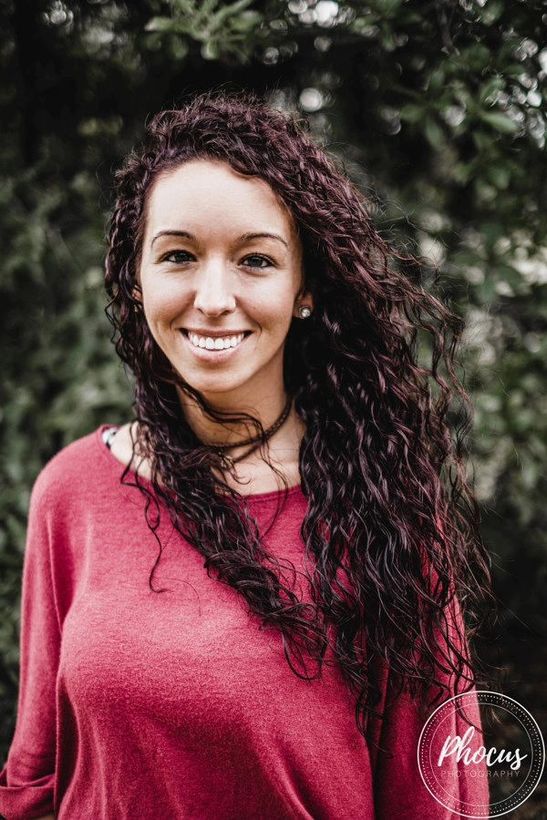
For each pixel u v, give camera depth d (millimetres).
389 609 1095
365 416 1191
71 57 1985
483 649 2023
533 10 1533
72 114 2027
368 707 1075
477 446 1878
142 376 1194
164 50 1842
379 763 1125
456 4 1584
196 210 975
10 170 1970
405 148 1919
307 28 1705
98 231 1957
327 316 1191
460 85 1580
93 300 1920
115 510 1146
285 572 1089
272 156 1032
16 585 1915
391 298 1214
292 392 1225
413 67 1742
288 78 1896
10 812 1184
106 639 1039
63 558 1184
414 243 1711
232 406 1136
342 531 1109
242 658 1023
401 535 1121
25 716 1206
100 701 1028
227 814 1045
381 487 1145
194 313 1008
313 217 1056
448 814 1101
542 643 2205
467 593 1293
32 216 1923
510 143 1646
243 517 1118
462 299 1836
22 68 1981
